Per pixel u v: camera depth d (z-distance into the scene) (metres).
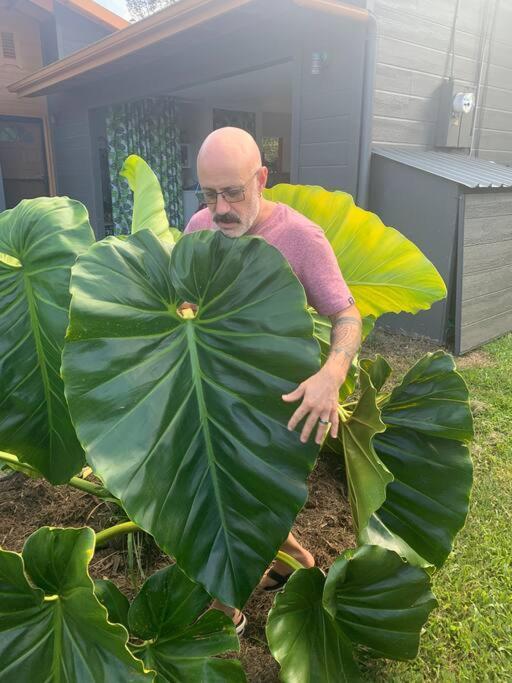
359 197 4.66
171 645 1.39
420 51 4.95
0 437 1.68
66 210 1.70
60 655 1.19
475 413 3.31
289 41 4.88
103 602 1.37
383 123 4.77
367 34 4.32
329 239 2.27
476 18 5.45
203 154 1.38
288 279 1.35
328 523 2.32
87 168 8.38
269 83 7.09
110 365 1.29
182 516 1.26
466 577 2.00
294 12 4.63
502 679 1.64
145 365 1.33
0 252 1.69
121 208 8.20
